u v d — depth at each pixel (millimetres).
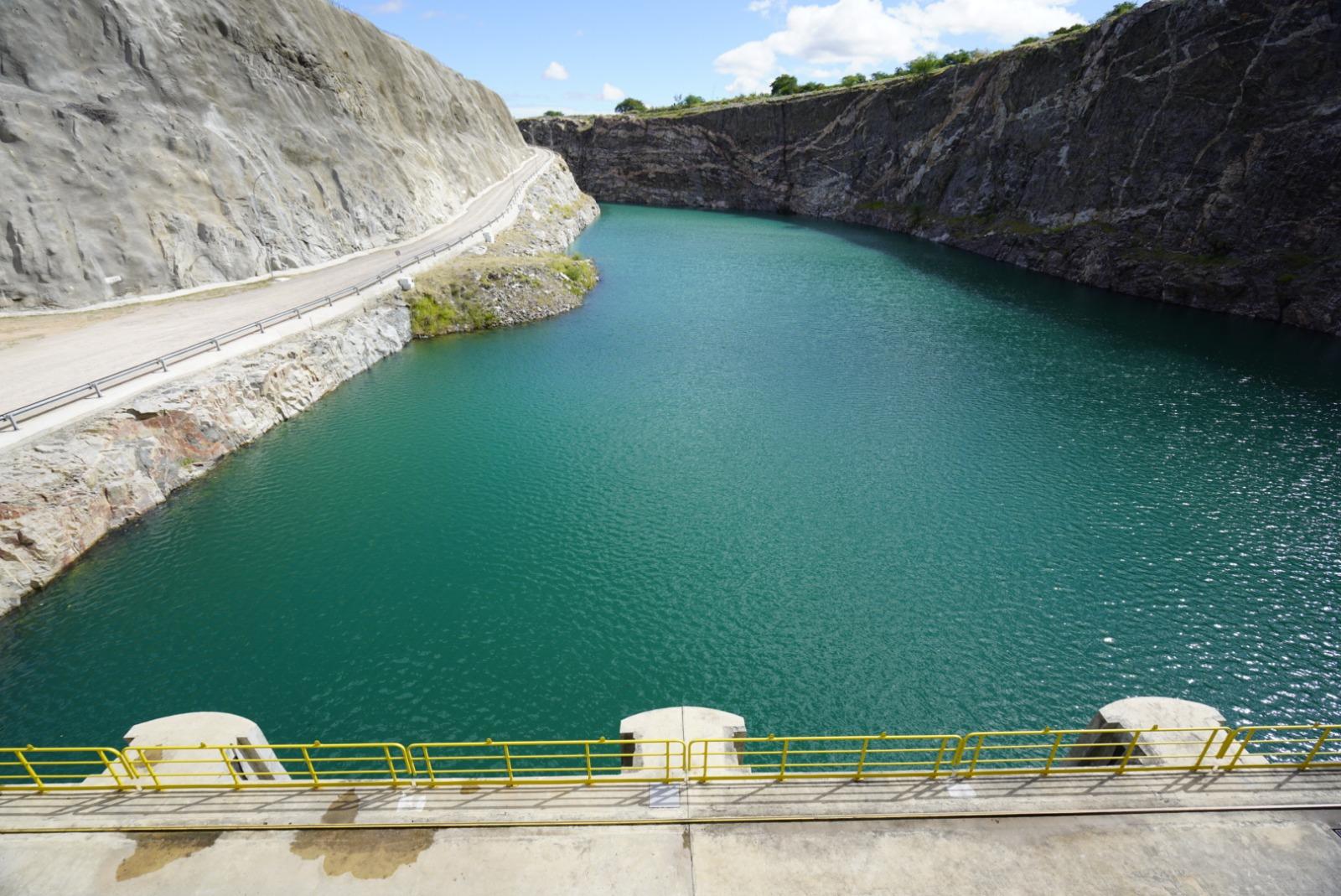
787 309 68438
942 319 65438
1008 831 13289
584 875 12523
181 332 41750
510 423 42594
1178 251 71875
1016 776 14383
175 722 16188
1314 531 31703
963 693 23109
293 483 35250
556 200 111438
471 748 21062
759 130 138750
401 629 25453
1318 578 28547
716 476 36531
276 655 24156
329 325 48188
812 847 13000
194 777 14633
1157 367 52719
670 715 16469
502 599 27094
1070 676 23797
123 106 48406
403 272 60188
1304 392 47812
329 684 22984
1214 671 23938
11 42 43594
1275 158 64000
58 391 32594
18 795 14039
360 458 38062
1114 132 78875
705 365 52750
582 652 24562
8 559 25812
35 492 27297
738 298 72250
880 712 22391
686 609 26766
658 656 24453
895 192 119375
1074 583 28250
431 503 33688
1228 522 32500
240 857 12859
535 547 30375
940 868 12641
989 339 59438
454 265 64500
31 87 44250
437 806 13773
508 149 122562
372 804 13805
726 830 13336
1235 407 45438
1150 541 30906
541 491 34938
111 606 26266
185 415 34594
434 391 47094
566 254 85875
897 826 13375
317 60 66000
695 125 145250
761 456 38750
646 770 14602
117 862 12797
